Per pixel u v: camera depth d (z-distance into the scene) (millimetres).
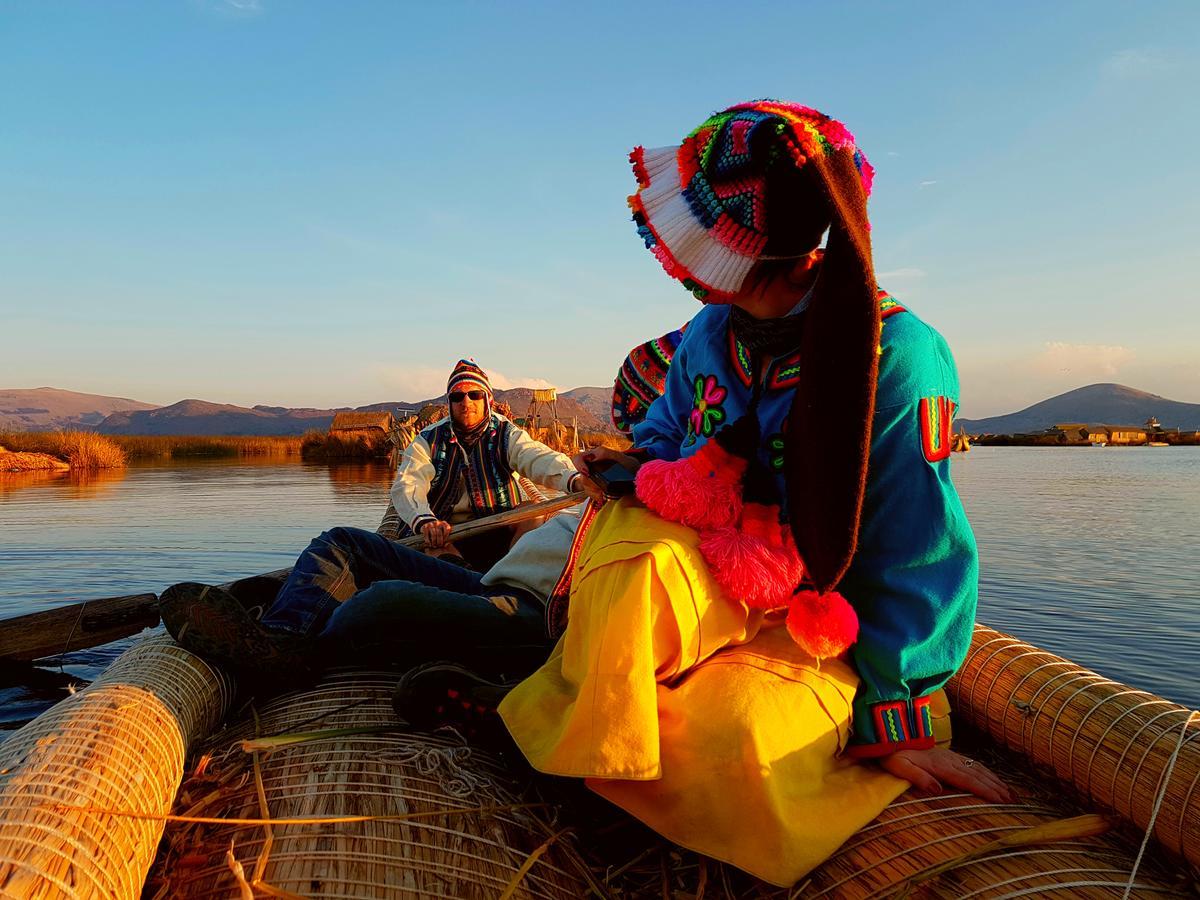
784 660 1802
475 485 4586
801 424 1705
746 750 1625
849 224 1560
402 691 2043
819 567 1703
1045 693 2059
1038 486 25781
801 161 1602
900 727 1811
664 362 2516
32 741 1666
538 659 2531
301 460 42750
